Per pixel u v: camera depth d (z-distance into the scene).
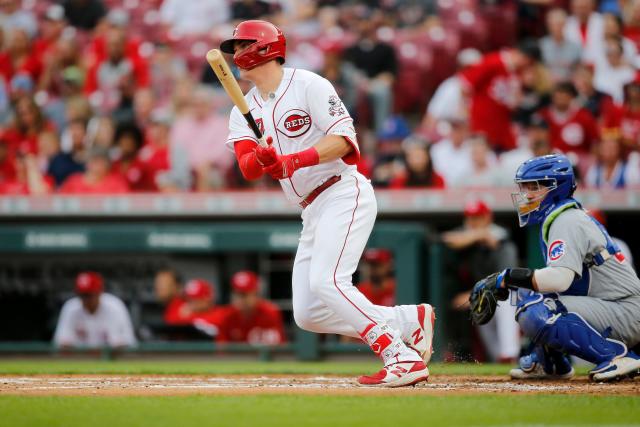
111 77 49.47
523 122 44.28
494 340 34.34
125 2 52.59
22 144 48.16
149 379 21.77
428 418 12.63
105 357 37.44
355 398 15.11
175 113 47.19
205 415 12.91
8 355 38.94
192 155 45.78
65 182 46.78
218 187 45.34
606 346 18.73
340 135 17.14
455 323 35.62
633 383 18.83
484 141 42.50
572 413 13.16
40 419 12.52
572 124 42.88
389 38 48.44
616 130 42.75
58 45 51.69
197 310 38.00
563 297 18.83
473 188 40.91
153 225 41.59
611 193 39.47
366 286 37.34
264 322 37.50
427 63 47.88
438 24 48.84
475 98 44.25
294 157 16.77
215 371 25.30
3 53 51.53
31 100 48.88
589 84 44.22
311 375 23.53
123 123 47.53
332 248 17.45
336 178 17.75
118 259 40.47
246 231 38.78
